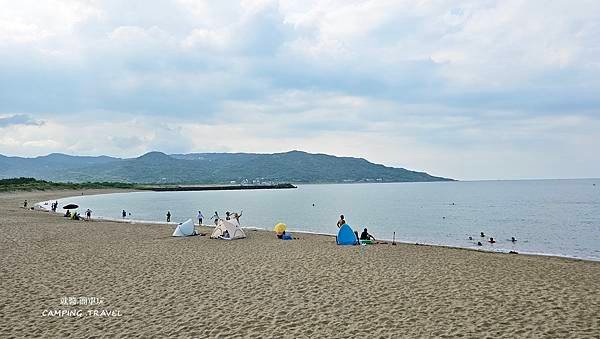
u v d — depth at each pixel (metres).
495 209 66.50
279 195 138.50
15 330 8.83
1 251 19.11
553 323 9.12
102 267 15.59
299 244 22.88
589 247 29.05
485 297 11.33
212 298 11.35
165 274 14.41
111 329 8.92
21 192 109.88
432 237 34.72
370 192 155.75
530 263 16.95
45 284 12.90
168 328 8.98
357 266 15.85
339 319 9.55
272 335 8.55
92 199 106.31
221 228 25.55
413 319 9.49
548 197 100.81
